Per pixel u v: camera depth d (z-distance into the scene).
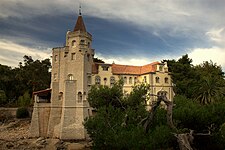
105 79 67.12
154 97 66.06
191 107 25.58
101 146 22.12
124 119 23.05
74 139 54.66
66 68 61.88
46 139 55.19
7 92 92.00
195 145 25.16
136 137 19.16
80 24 66.69
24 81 96.12
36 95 60.78
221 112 24.12
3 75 92.50
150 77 68.44
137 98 32.16
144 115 24.56
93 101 32.81
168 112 22.48
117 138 19.52
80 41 61.97
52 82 61.19
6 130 62.62
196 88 58.94
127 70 71.69
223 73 80.44
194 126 24.50
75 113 57.41
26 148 46.56
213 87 57.12
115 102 32.41
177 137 20.47
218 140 24.19
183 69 65.94
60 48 64.00
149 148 18.66
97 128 22.45
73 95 58.34
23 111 71.75
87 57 62.59
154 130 20.89
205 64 80.31
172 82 69.25
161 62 73.44
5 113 73.94
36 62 103.81
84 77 60.12
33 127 57.47
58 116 59.44
